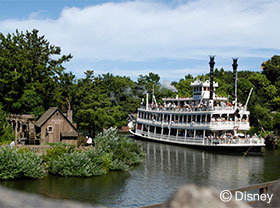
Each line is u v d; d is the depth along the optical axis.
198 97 57.25
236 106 49.88
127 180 28.48
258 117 71.69
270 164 38.75
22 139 36.47
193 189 2.46
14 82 46.72
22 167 25.86
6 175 25.86
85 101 55.12
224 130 51.47
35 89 49.84
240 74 109.56
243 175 32.34
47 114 38.16
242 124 49.56
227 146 47.56
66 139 36.38
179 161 39.66
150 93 97.81
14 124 44.16
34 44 58.66
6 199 2.06
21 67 49.06
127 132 82.00
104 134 37.72
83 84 57.81
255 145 45.88
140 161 37.22
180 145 55.62
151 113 64.19
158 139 61.09
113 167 31.77
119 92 91.06
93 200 22.23
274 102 86.19
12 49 54.62
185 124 55.66
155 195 24.12
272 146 58.47
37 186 24.73
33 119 40.62
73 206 2.26
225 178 30.97
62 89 54.47
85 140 39.62
